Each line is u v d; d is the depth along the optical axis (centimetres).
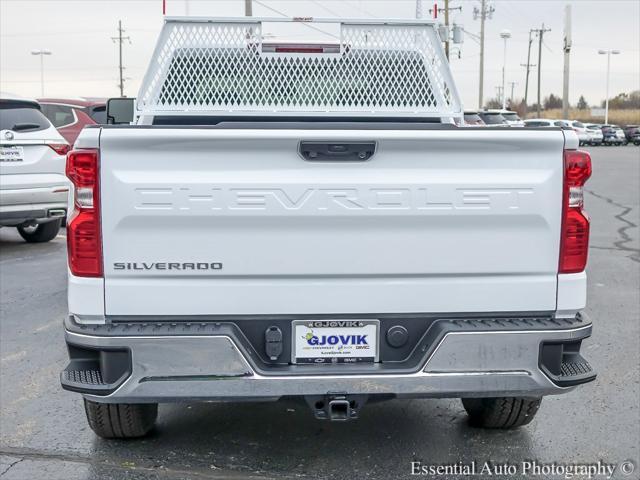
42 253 1091
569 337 361
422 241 358
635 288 859
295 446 438
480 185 355
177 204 346
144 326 352
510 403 435
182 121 457
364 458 423
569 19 3819
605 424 474
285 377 348
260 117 457
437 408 498
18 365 590
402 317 365
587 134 5928
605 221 1441
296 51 449
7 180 1006
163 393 349
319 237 354
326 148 349
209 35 437
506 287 366
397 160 352
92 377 355
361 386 351
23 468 411
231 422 473
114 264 349
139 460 420
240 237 352
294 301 359
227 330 348
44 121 1062
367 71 456
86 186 345
